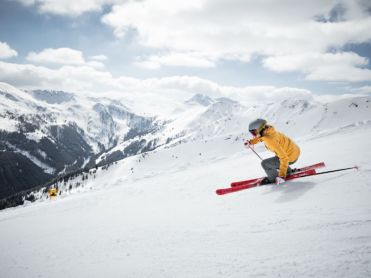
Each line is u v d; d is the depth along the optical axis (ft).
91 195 49.57
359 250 8.73
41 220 35.04
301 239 10.55
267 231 12.21
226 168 42.52
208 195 25.38
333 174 19.83
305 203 15.23
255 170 34.53
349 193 15.05
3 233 30.22
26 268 15.33
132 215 24.47
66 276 12.64
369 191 14.56
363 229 10.18
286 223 12.64
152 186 41.57
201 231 14.47
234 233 12.97
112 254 14.20
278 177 20.52
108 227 21.21
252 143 21.77
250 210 16.47
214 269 9.84
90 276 11.94
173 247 13.05
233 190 22.74
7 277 14.55
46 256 16.83
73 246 17.70
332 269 8.05
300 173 20.80
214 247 11.84
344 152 28.86
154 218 20.85
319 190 17.01
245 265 9.58
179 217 19.10
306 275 8.07
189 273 10.01
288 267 8.75
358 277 7.43
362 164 20.95
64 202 49.34
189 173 47.37
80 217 30.45
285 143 20.99
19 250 20.21
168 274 10.32
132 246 14.73
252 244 11.22
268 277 8.46
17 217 44.52
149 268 11.27
